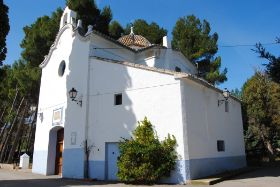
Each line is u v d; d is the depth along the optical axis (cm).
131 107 1428
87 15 2520
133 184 1242
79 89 1667
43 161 1870
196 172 1277
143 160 1248
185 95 1318
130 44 2155
